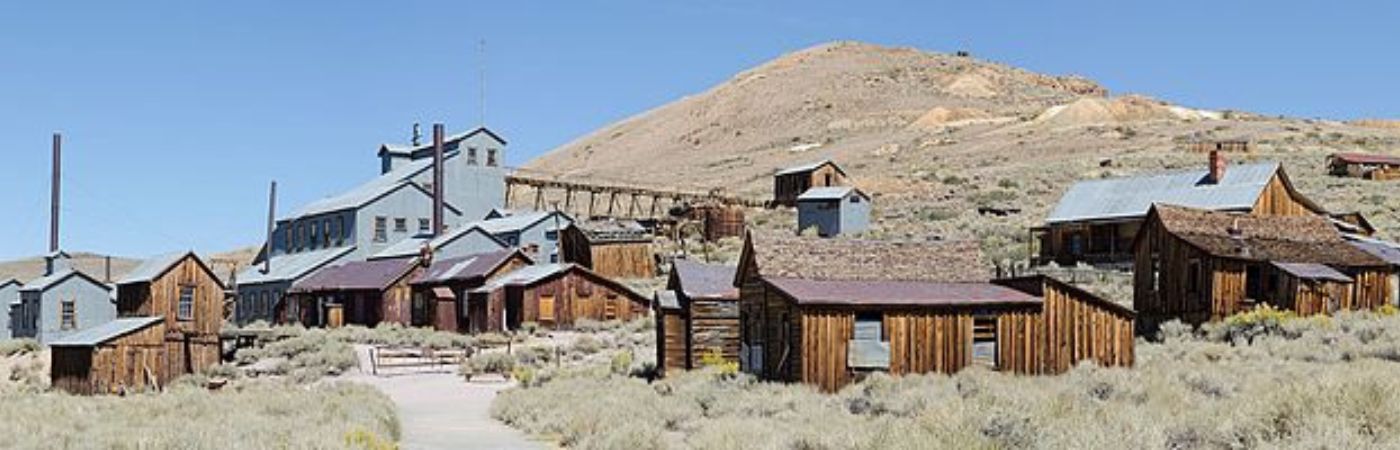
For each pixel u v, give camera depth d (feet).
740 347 135.23
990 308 122.31
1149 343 156.25
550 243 299.99
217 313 215.10
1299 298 160.97
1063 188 370.94
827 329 117.60
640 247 283.59
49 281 252.21
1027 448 59.06
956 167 473.67
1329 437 51.72
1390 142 457.27
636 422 90.48
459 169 344.08
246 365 194.59
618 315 233.76
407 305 258.16
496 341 207.62
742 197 427.33
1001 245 269.23
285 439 72.79
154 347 178.40
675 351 147.54
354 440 73.15
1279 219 181.47
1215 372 108.06
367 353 197.36
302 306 280.31
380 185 338.75
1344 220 236.22
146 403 118.11
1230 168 237.04
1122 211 238.07
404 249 295.07
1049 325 124.26
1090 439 57.21
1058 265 234.38
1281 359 128.26
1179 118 583.99
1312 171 366.63
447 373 175.42
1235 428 58.13
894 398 99.50
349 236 313.12
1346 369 103.40
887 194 394.73
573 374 155.12
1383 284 174.91
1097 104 591.78
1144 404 83.76
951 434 61.87
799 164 556.92
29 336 257.14
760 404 102.63
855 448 63.21
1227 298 161.79
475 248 285.43
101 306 256.32
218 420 92.07
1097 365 122.72
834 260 129.49
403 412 123.85
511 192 550.36
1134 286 176.24
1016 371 121.80
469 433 99.35
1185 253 166.09
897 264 130.82
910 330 119.65
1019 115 653.71
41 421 96.94
